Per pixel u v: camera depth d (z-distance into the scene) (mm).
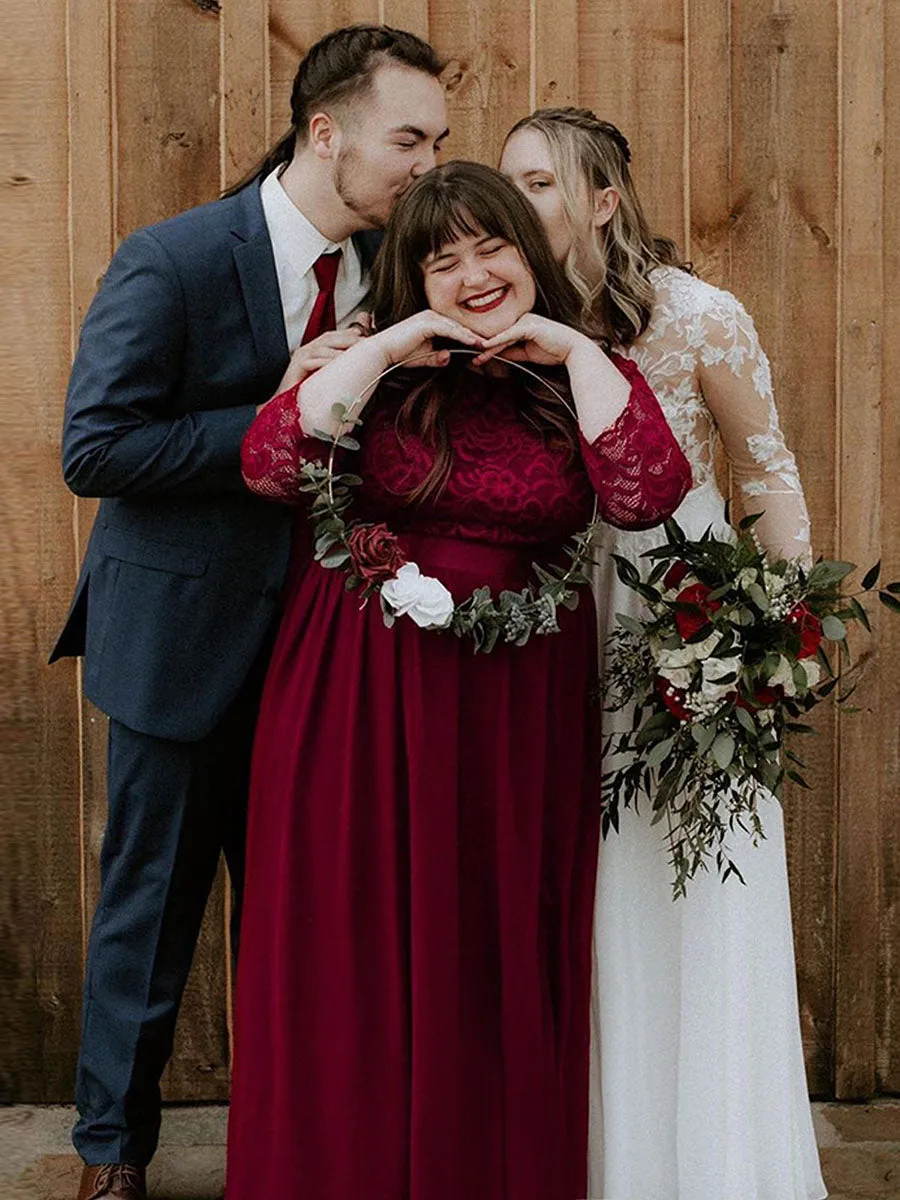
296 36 3201
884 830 3348
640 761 2574
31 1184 3066
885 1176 3100
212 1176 3104
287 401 2521
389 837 2521
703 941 2654
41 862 3305
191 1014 3344
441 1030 2502
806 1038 3373
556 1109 2568
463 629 2461
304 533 2783
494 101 3232
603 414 2447
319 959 2570
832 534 3307
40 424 3244
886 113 3238
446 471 2502
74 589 3268
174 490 2682
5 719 3281
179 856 2832
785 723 2557
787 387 3283
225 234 2703
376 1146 2541
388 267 2576
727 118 3240
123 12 3176
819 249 3266
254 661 2797
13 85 3186
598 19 3223
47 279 3221
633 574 2564
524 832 2537
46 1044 3342
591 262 2609
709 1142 2656
